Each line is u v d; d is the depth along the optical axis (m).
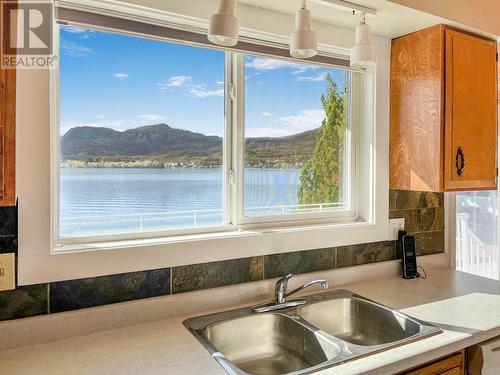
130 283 1.32
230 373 0.98
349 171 1.89
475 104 1.77
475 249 3.06
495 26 1.79
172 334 1.22
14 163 0.90
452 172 1.70
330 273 1.71
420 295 1.60
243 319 1.38
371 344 1.48
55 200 1.27
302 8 1.27
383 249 1.90
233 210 1.60
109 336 1.21
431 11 1.57
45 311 1.19
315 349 1.25
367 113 1.87
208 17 1.40
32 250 1.16
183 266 1.41
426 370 1.14
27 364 1.03
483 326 1.27
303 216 1.76
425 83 1.72
